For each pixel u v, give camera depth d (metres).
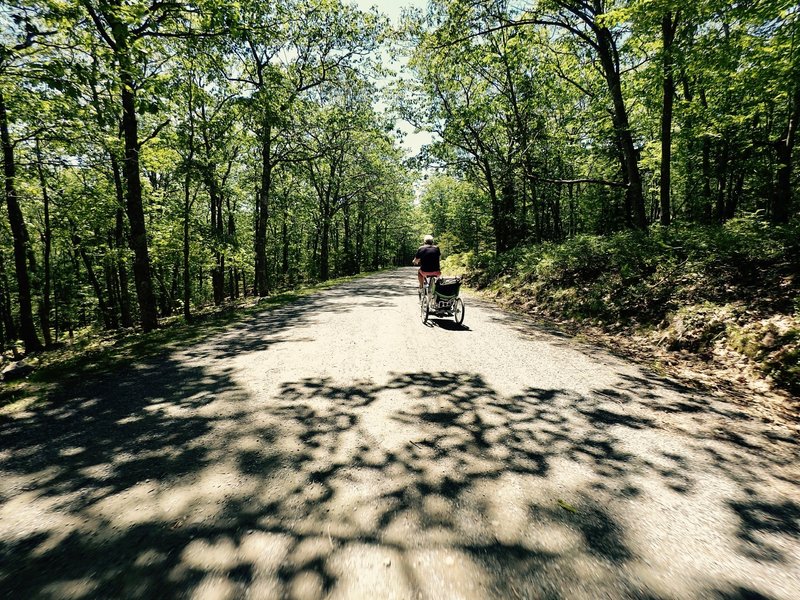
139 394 4.73
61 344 15.94
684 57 9.98
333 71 19.22
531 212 27.45
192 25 10.80
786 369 4.86
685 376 5.46
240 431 3.67
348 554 2.13
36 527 2.36
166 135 12.87
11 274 20.81
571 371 5.64
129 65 7.07
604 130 14.88
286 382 5.05
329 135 21.31
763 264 7.39
